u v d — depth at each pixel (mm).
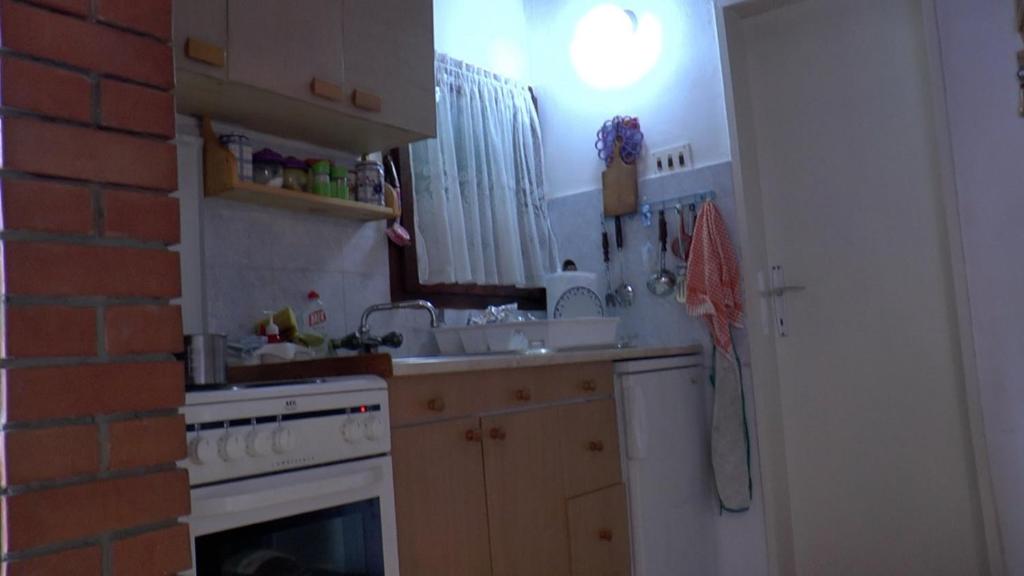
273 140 2398
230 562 1446
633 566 2578
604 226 3336
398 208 2596
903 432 2846
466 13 3285
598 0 3406
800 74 3090
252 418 1522
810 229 3043
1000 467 2598
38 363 1021
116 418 1091
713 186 3068
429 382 1950
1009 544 2576
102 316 1084
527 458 2215
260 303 2307
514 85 3406
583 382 2477
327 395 1673
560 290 3156
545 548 2230
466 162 3076
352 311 2580
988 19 2648
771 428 2957
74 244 1065
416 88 2438
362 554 1694
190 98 2057
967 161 2666
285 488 1521
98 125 1106
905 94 2881
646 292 3203
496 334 2711
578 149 3439
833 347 2980
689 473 2861
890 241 2889
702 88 3123
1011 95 2607
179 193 2133
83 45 1097
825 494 2982
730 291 2957
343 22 2232
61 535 1015
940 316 2787
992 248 2621
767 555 2875
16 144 1017
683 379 2902
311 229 2480
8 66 1021
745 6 3068
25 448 990
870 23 2955
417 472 1886
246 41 1975
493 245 3121
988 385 2621
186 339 1602
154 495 1114
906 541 2834
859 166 2959
